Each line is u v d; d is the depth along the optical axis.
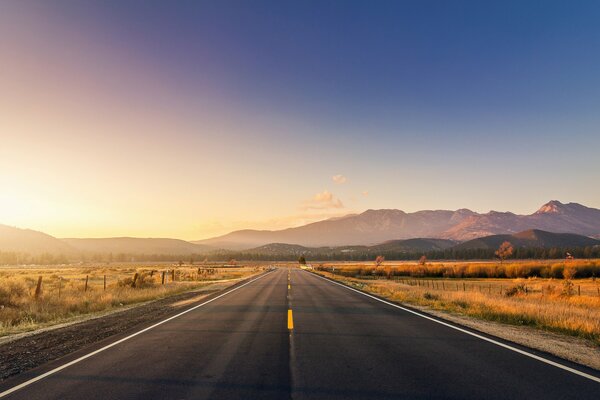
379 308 15.52
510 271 75.62
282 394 5.23
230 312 14.31
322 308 15.53
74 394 5.34
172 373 6.27
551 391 5.33
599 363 6.83
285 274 61.19
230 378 5.96
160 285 30.70
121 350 8.02
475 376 6.04
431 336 9.42
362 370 6.39
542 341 8.80
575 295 26.27
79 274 59.47
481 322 11.78
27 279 35.06
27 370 6.73
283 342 8.73
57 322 13.27
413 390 5.38
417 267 83.12
